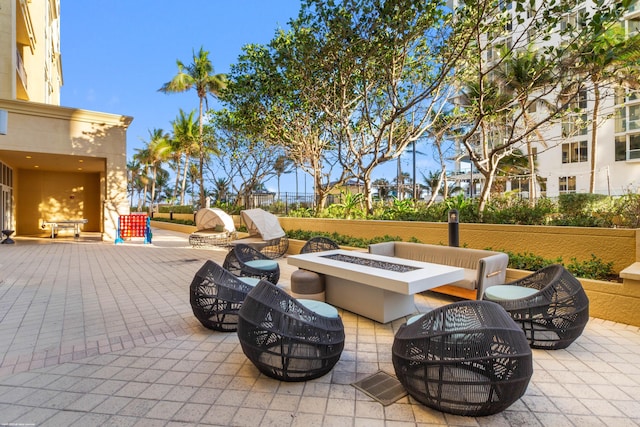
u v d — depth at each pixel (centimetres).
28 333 358
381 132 870
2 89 1070
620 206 557
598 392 242
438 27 712
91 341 337
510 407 225
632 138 1864
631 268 386
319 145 1207
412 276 361
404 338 225
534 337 312
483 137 870
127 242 1226
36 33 1497
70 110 1113
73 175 1574
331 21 704
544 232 511
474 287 422
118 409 224
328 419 213
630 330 357
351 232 840
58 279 620
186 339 342
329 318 267
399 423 209
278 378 257
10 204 1331
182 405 228
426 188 2278
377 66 807
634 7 1488
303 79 890
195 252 985
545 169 2123
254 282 398
